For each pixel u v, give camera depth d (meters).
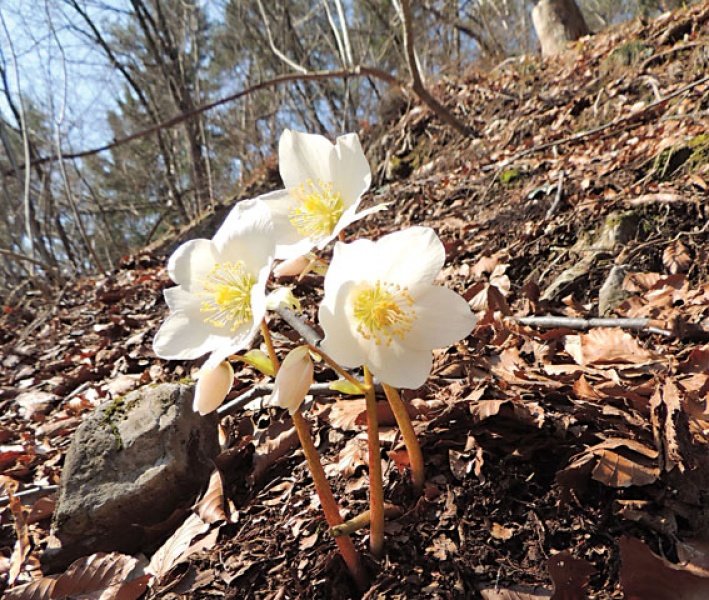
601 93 1.18
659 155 0.72
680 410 0.31
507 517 0.31
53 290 1.30
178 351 0.27
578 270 0.60
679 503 0.30
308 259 0.29
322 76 1.42
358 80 2.72
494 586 0.28
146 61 2.85
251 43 2.90
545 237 0.68
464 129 1.46
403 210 1.08
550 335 0.49
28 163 1.44
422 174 1.41
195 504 0.38
